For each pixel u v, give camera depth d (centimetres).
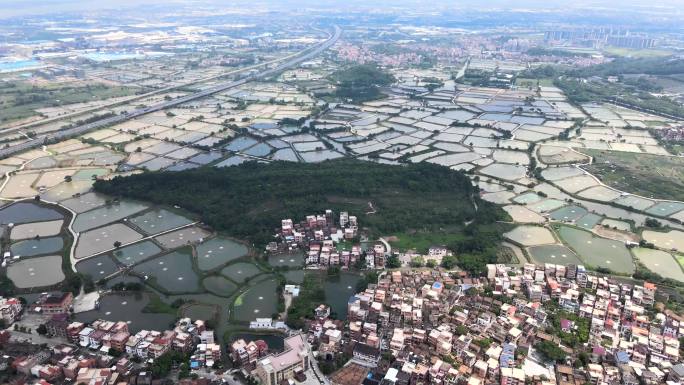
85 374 19075
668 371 19650
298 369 19638
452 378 18975
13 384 18662
